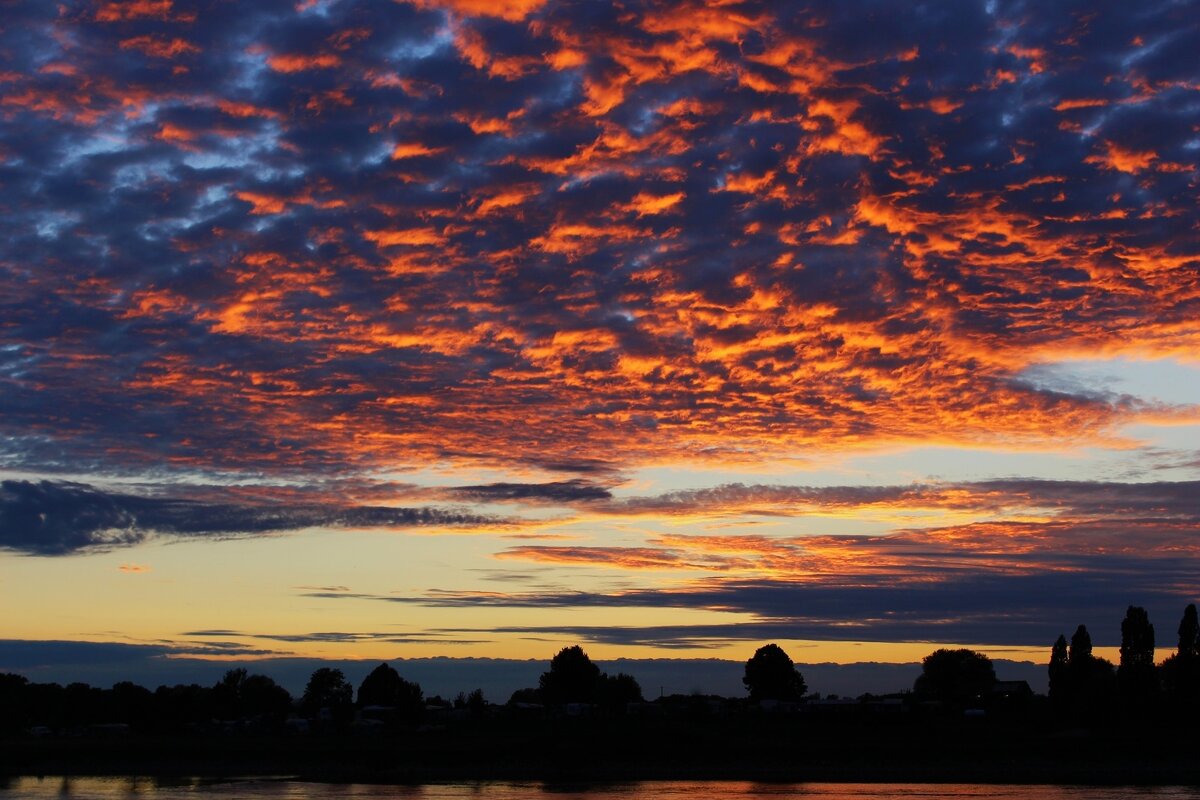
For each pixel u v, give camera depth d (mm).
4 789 141625
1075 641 194875
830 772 150625
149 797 129500
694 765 159625
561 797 123812
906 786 134625
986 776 143125
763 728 184125
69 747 191750
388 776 155750
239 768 168500
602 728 186500
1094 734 169875
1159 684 180000
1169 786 131375
